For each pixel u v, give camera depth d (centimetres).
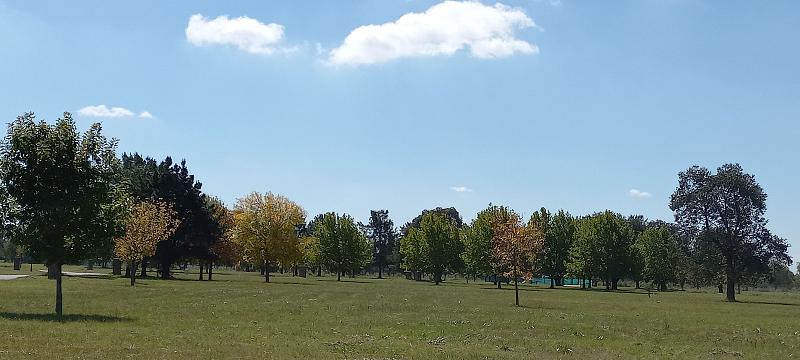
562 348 2303
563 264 11431
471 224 11756
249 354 1866
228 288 5819
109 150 3016
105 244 3080
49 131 2908
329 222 11494
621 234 10769
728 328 3388
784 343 2748
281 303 4094
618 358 2112
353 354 1956
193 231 8256
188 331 2406
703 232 8238
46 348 1816
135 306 3516
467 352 2089
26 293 4238
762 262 7931
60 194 2869
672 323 3562
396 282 10075
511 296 6312
